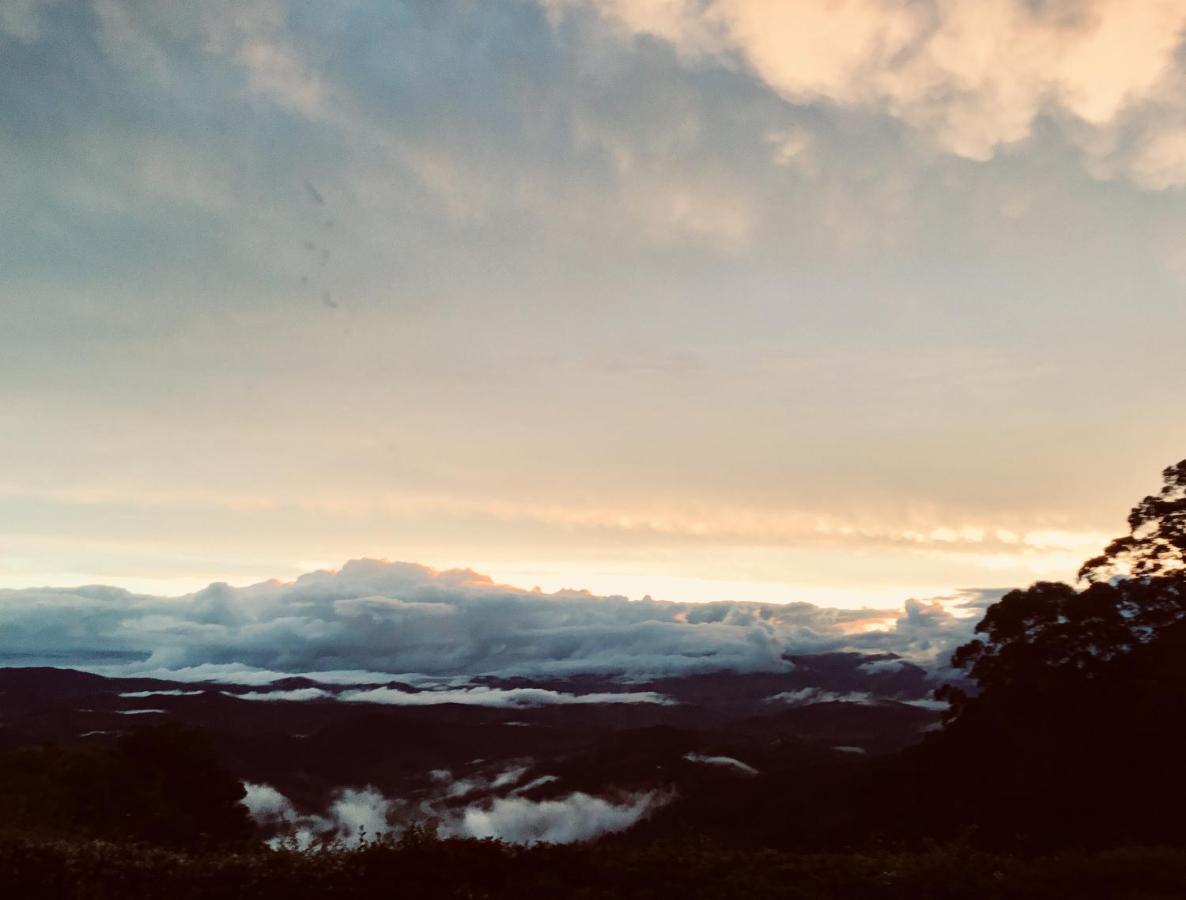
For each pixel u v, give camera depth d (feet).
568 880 36.01
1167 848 40.55
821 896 34.58
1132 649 83.41
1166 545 85.10
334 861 36.94
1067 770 78.23
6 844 38.11
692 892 34.73
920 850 43.32
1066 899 34.71
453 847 36.99
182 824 84.02
